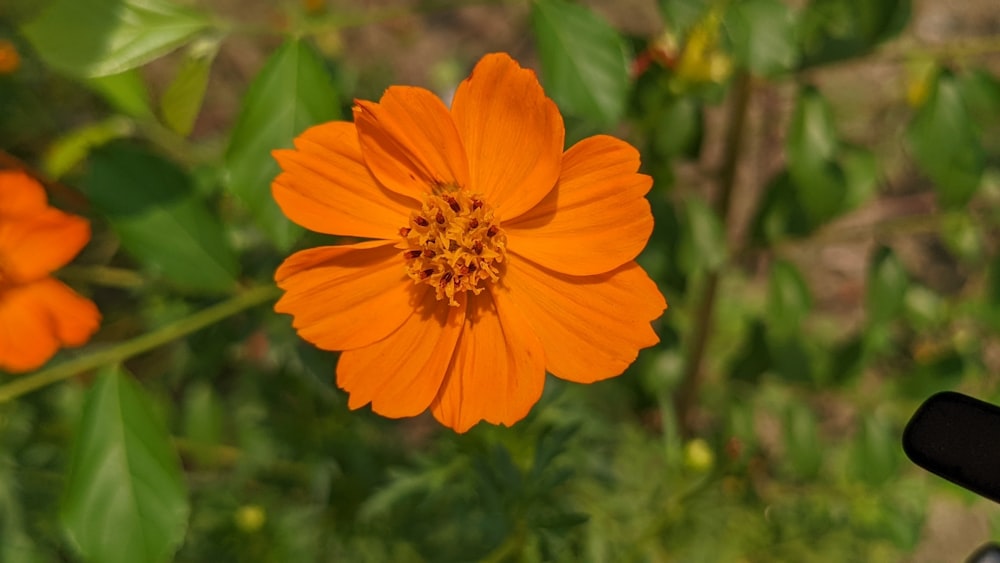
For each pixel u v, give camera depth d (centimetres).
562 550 26
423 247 24
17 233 26
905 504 34
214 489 33
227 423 39
